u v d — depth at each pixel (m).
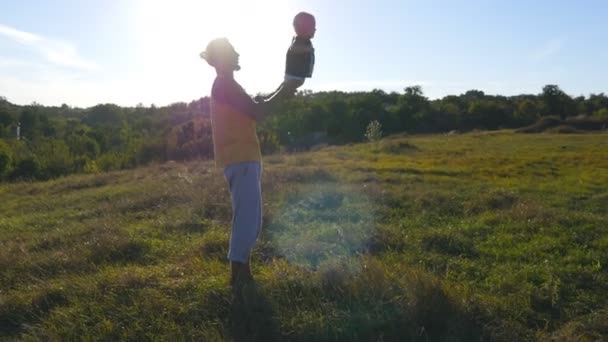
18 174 20.50
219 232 5.96
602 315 3.68
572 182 10.60
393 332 3.41
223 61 3.79
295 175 10.28
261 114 3.79
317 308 3.64
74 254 5.28
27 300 4.07
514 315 3.72
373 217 6.82
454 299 3.63
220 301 3.77
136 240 5.55
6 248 5.90
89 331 3.54
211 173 11.41
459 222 6.54
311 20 3.63
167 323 3.57
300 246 5.13
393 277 3.94
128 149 24.17
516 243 5.54
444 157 16.38
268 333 3.45
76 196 10.45
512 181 10.73
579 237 5.65
